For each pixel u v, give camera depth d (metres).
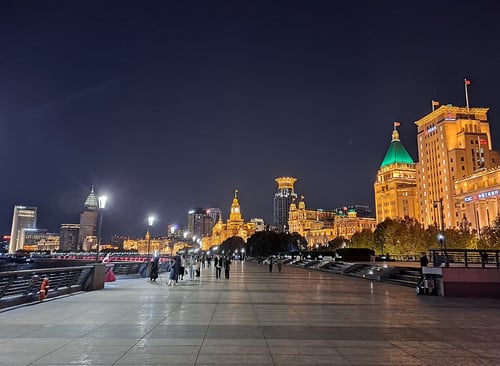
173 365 9.84
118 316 16.92
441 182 167.62
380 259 95.00
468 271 25.59
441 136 168.88
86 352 10.97
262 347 11.68
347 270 52.25
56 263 189.25
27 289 21.66
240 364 9.96
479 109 171.62
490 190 129.88
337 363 10.12
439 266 26.69
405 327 14.91
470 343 12.36
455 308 20.06
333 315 17.64
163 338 12.74
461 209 147.88
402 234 113.06
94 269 28.78
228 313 17.97
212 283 35.94
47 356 10.55
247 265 95.12
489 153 161.25
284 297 24.67
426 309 19.69
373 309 19.58
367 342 12.41
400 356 10.81
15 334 13.27
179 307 19.81
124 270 51.47
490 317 17.30
